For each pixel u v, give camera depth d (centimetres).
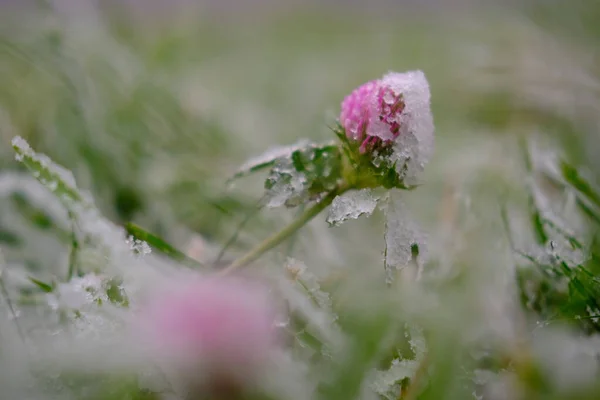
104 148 48
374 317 35
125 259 37
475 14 81
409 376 36
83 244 38
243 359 34
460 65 66
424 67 74
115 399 34
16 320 36
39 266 40
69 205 39
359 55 96
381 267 39
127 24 76
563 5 68
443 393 34
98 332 35
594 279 37
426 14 112
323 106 71
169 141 54
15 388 35
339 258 42
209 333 34
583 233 41
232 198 46
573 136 49
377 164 36
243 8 115
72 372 35
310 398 34
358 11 119
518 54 61
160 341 34
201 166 50
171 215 45
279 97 79
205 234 44
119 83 56
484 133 53
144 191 47
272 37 110
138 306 36
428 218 44
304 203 38
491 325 38
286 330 36
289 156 37
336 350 36
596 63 57
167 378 34
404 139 36
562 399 36
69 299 36
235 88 80
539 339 37
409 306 36
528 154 44
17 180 42
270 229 43
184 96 61
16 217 42
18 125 49
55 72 52
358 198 37
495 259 40
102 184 47
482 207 42
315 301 37
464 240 40
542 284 39
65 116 49
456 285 38
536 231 40
